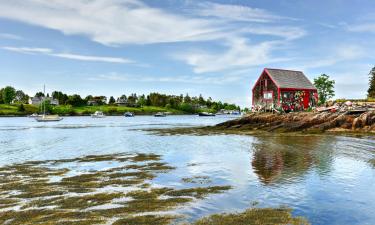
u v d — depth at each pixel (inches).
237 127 2222.0
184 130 2356.1
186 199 497.7
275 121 2069.4
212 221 399.2
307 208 450.0
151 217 414.6
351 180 609.6
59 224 390.3
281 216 417.1
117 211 439.5
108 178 656.4
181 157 947.3
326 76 3238.2
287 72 2625.5
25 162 869.8
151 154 1019.9
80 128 2787.9
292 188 556.1
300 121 1903.3
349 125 1728.6
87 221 399.9
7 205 467.5
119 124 3661.4
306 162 810.8
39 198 504.4
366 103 2085.4
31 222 397.4
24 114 7081.7
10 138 1695.4
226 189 557.3
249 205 465.4
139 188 569.9
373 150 1019.3
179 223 392.5
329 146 1131.9
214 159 898.1
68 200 492.7
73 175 689.0
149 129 2549.2
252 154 979.3
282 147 1134.4
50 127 2974.9
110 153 1053.2
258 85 2628.0
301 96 2527.1
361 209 444.8
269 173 684.7
